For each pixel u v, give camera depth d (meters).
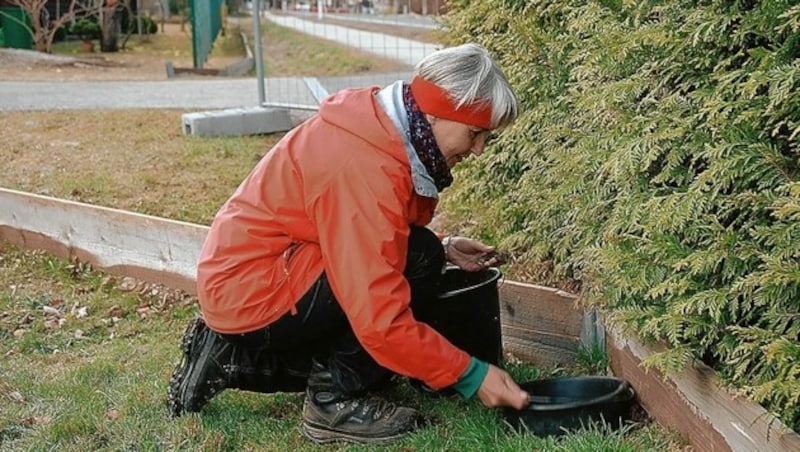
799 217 1.98
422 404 2.83
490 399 2.42
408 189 2.37
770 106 2.04
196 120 6.96
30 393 3.03
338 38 14.12
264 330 2.52
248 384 2.74
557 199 2.88
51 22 17.94
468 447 2.50
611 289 2.56
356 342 2.56
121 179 5.62
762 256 2.02
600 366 2.93
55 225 4.51
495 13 3.55
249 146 6.64
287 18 20.34
